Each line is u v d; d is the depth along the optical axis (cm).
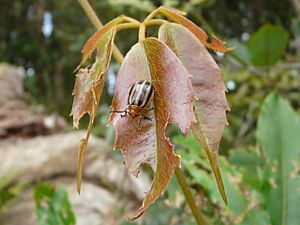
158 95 7
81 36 58
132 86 7
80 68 8
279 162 12
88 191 30
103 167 32
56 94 91
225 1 61
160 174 6
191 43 7
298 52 26
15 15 103
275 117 13
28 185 31
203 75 7
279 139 13
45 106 77
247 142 30
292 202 12
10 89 48
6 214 28
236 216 12
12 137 39
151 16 8
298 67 23
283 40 19
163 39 7
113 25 8
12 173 29
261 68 21
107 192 30
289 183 12
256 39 19
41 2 101
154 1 25
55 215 15
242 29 64
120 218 26
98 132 42
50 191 15
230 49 8
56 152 33
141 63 7
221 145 29
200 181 12
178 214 13
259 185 13
